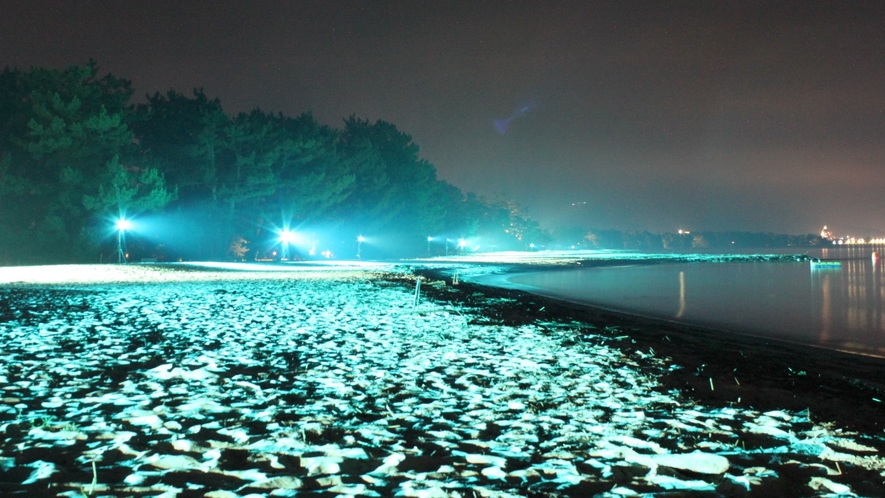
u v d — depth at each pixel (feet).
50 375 26.40
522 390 26.00
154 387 24.50
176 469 15.02
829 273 227.20
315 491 13.84
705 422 21.27
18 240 159.84
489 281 161.99
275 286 92.84
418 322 51.26
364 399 23.66
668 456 17.03
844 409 26.17
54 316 48.32
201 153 217.77
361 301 69.67
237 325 45.39
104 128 168.35
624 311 87.15
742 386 30.48
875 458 17.52
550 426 20.20
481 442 18.22
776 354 46.78
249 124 226.38
